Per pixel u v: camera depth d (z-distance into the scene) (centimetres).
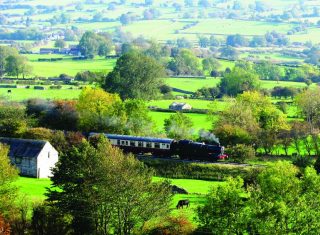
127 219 12850
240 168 19075
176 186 17288
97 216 12900
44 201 13650
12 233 12800
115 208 13125
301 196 12862
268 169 14038
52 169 13450
